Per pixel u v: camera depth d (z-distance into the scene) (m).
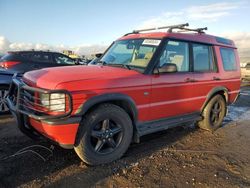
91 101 4.09
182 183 3.99
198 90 5.85
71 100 3.89
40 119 3.92
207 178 4.16
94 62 5.74
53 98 3.94
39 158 4.58
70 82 4.00
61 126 3.91
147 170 4.34
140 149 5.20
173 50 5.35
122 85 4.42
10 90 5.02
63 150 4.90
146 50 5.17
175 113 5.45
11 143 5.21
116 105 4.48
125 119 4.55
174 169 4.42
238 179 4.17
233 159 4.92
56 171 4.17
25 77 4.73
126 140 4.62
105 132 4.38
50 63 11.38
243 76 22.75
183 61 5.57
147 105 4.82
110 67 4.95
